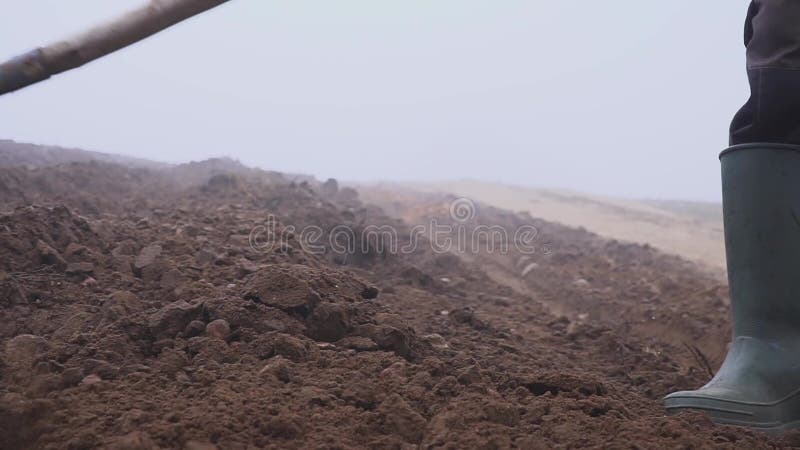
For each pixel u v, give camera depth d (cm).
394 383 314
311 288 390
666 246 1755
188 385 305
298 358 340
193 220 658
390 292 618
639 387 460
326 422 274
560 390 338
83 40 285
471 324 540
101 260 476
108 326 361
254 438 260
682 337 736
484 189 2773
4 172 800
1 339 371
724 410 322
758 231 330
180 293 418
